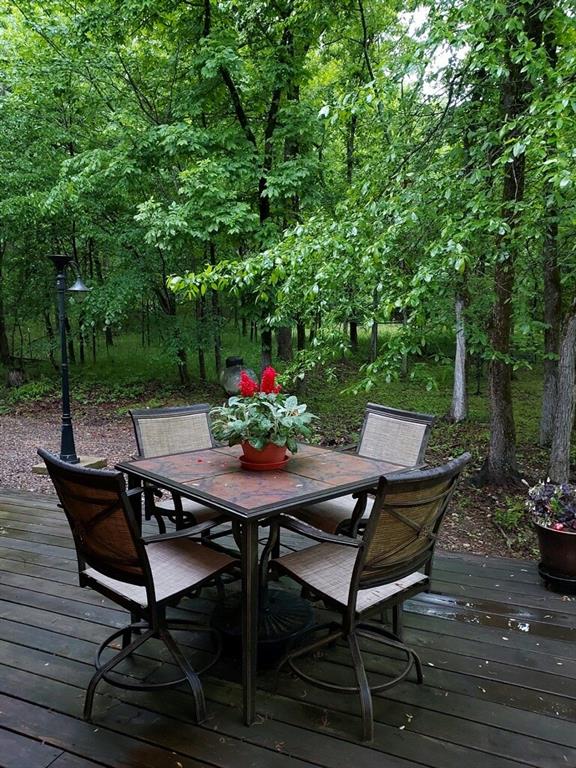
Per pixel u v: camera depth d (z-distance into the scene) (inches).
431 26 118.6
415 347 135.0
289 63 257.6
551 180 99.1
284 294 152.4
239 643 80.9
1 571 110.8
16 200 290.0
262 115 285.4
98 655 73.5
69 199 272.7
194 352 346.0
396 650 84.2
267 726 66.5
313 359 167.2
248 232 259.1
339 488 76.1
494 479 178.7
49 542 127.0
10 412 310.7
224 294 319.6
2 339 375.9
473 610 97.7
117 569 68.5
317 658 82.3
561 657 82.5
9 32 298.5
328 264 132.7
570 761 60.9
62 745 62.7
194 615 94.0
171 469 86.3
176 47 271.1
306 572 75.4
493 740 64.2
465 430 261.0
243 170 247.6
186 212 236.7
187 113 258.7
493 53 115.2
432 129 147.4
